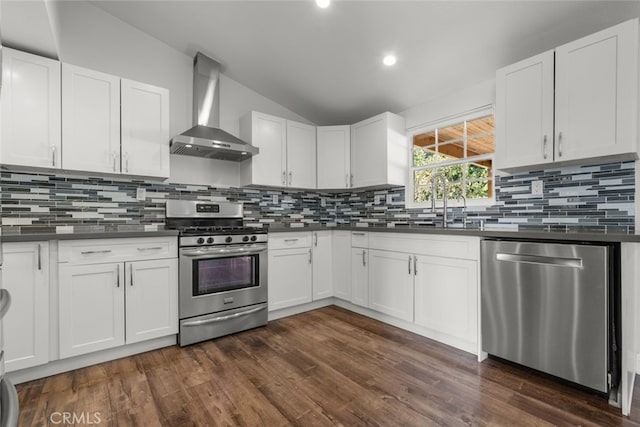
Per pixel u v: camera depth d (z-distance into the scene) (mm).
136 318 2219
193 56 3059
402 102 3227
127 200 2705
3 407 720
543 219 2365
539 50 2258
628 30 1748
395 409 1606
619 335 1639
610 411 1569
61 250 1956
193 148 2771
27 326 1850
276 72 3137
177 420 1534
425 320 2455
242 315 2674
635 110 1734
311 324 2844
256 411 1599
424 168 3227
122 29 2713
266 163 3213
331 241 3385
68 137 2193
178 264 2404
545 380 1859
